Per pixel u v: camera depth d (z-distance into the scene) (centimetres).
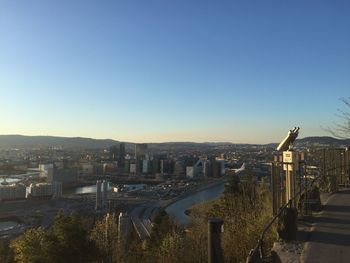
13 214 13038
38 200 15862
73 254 2778
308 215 1248
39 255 2764
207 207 4334
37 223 11388
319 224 1148
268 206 1475
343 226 1120
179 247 2547
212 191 16325
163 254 2648
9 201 15525
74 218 2897
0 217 12431
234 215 1900
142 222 9662
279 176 1230
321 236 1024
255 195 2133
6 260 3659
